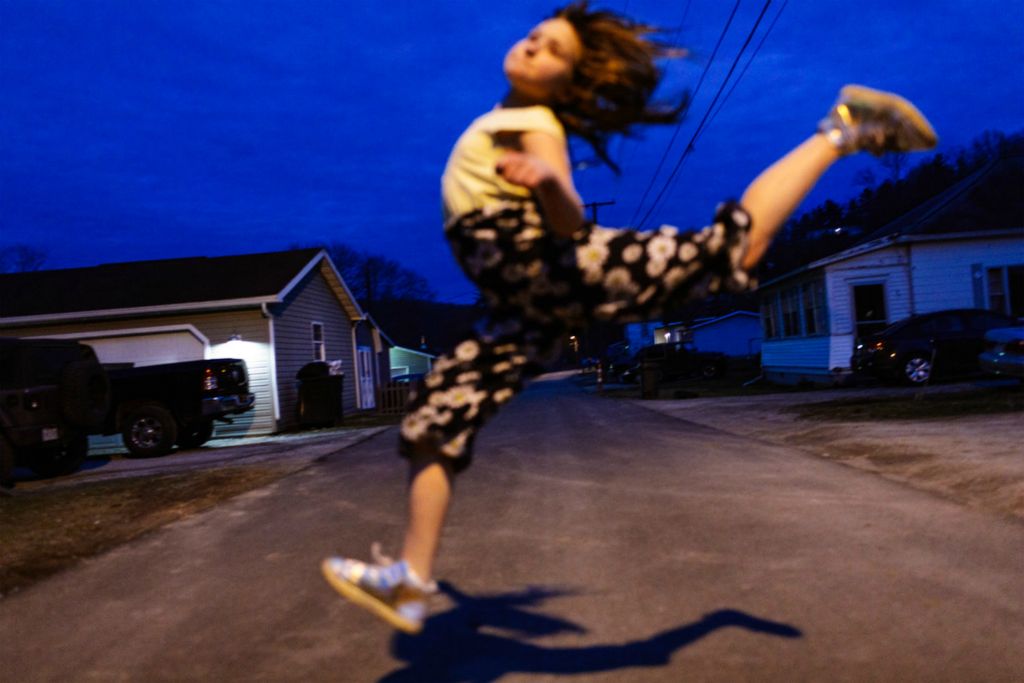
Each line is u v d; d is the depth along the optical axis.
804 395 19.58
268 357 19.72
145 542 6.21
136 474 11.70
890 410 12.97
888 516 5.63
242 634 3.82
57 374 12.27
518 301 2.15
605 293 2.09
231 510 7.44
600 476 8.09
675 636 3.48
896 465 7.90
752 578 4.28
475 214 2.11
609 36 2.10
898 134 2.07
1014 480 6.43
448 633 3.65
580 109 2.18
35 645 3.89
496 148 2.08
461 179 2.12
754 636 3.43
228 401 15.70
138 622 4.15
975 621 3.50
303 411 20.17
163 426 15.33
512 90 2.23
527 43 2.12
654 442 11.04
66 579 5.19
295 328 21.73
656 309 2.15
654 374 23.92
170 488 9.09
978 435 9.08
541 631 3.62
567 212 1.89
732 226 2.07
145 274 23.09
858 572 4.30
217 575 5.02
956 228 21.94
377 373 31.86
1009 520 5.36
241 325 19.80
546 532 5.62
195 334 18.98
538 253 2.07
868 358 20.17
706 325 55.16
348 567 2.27
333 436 16.78
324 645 3.59
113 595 4.73
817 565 4.47
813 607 3.77
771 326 31.08
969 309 19.92
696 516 5.91
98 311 19.75
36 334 20.33
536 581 4.43
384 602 2.28
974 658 3.10
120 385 15.46
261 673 3.31
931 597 3.84
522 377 2.31
